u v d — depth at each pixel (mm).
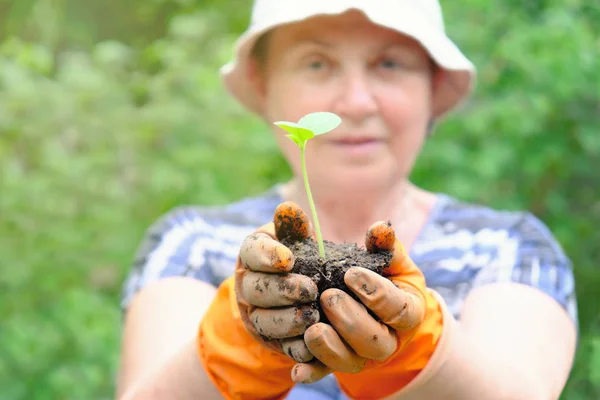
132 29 2428
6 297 1525
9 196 1534
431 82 874
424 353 561
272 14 801
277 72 823
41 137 1632
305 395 729
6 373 1396
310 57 799
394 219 841
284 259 499
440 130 1371
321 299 502
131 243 1602
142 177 1654
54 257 1554
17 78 1608
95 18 2367
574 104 1382
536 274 763
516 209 1385
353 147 792
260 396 583
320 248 540
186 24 1774
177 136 1639
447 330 571
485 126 1319
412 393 567
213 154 1592
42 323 1453
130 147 1668
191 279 805
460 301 776
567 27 1306
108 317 1444
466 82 873
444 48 811
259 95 915
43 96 1622
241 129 1579
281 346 525
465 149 1387
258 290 505
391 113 791
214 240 840
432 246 811
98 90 1663
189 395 598
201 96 1619
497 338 688
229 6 2002
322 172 806
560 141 1359
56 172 1579
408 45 801
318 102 792
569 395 1201
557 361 690
